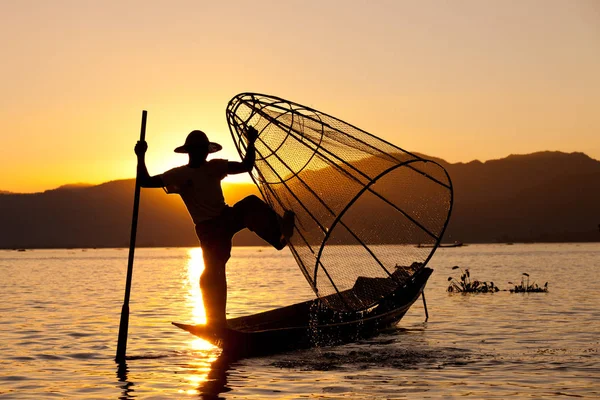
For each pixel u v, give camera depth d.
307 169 24.89
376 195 24.97
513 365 20.97
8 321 34.16
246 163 23.31
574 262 122.75
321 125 25.31
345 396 17.14
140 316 36.56
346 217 24.73
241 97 25.02
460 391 17.48
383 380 18.98
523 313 36.03
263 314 27.78
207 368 21.36
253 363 22.12
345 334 25.94
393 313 28.78
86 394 17.83
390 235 25.58
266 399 17.02
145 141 22.97
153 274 97.94
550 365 20.89
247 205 22.94
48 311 39.50
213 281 22.66
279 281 70.25
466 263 122.75
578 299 44.25
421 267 25.88
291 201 24.53
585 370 20.03
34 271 111.38
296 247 23.92
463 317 34.38
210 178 22.70
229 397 17.28
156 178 22.84
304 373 20.25
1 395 17.73
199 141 22.56
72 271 111.12
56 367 21.75
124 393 17.92
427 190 25.41
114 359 23.23
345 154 24.94
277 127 25.02
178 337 28.45
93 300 47.75
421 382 18.62
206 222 22.64
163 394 17.77
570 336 27.23
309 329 24.53
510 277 73.50
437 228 25.83
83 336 28.78
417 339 26.83
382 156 24.94
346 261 24.64
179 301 46.72
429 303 42.06
